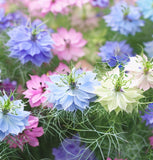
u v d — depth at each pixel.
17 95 0.39
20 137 0.37
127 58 0.40
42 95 0.37
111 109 0.36
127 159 0.40
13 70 0.41
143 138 0.41
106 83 0.37
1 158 0.37
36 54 0.40
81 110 0.36
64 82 0.36
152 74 0.37
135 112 0.39
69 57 0.43
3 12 0.44
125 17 0.46
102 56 0.43
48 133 0.40
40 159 0.39
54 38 0.44
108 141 0.40
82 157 0.39
